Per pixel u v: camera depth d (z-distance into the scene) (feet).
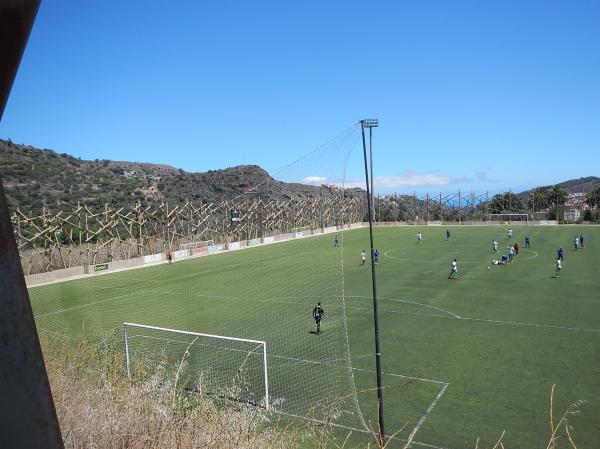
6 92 4.92
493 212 343.26
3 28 4.57
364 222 309.01
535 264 133.69
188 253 180.96
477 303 88.79
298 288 105.09
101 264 147.33
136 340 64.80
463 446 37.68
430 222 310.04
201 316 85.10
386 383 50.93
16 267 4.89
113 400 17.76
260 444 16.89
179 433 14.79
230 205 215.10
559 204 349.20
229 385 47.11
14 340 4.83
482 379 51.55
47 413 5.11
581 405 44.21
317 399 45.21
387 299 94.22
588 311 80.07
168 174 401.90
